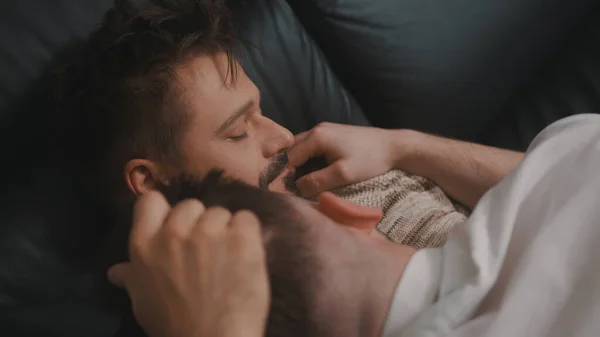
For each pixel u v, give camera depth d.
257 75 0.86
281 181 0.75
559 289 0.44
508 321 0.43
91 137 0.69
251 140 0.70
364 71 0.96
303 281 0.43
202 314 0.40
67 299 0.76
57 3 0.73
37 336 0.75
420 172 0.85
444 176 0.83
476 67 0.97
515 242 0.49
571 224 0.46
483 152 0.83
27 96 0.71
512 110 1.03
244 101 0.69
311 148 0.81
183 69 0.67
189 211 0.44
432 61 0.95
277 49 0.89
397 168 0.85
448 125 1.00
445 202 0.83
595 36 1.00
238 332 0.38
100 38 0.70
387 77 0.95
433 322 0.43
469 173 0.81
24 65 0.71
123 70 0.67
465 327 0.44
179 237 0.42
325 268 0.44
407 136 0.85
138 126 0.67
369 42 0.93
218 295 0.40
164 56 0.66
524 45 0.99
